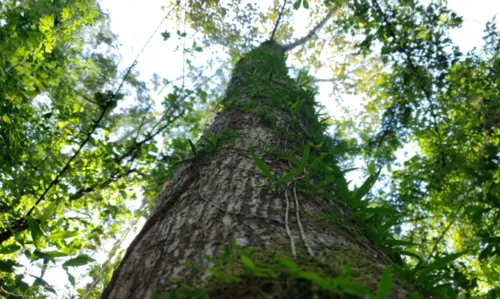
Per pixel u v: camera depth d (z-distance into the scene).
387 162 6.42
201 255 1.22
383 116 6.40
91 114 4.67
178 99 5.16
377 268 1.10
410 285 1.08
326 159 2.58
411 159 6.46
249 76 4.04
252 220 1.42
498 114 5.17
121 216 4.69
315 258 1.09
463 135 5.68
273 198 1.61
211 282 1.00
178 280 1.06
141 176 4.95
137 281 1.28
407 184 6.11
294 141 2.48
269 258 1.06
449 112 6.30
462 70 5.65
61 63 4.30
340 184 1.63
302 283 0.91
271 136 2.47
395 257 1.44
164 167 4.91
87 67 4.78
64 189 3.96
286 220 1.39
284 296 0.88
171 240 1.43
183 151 4.59
